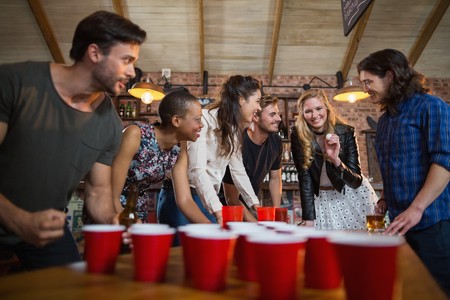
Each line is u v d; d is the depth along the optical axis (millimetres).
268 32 5816
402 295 542
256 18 5602
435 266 1540
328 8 5465
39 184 1300
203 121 2008
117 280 623
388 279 433
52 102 1260
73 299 496
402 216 1489
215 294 540
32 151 1261
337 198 2352
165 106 1799
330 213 2359
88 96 1312
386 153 1782
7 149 1250
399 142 1688
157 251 616
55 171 1312
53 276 645
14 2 5121
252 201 2205
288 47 6055
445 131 1517
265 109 2346
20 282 596
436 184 1484
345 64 6266
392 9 5539
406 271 716
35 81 1231
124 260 835
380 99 1795
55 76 1265
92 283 597
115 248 694
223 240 571
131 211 1268
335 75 6543
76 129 1308
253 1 5348
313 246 591
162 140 1880
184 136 1829
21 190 1282
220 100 2043
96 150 1382
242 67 6391
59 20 5441
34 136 1251
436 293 553
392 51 1733
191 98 1807
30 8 5199
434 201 1564
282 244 497
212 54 6141
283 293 497
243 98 1989
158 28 5691
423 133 1618
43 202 1330
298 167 2449
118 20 1224
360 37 5719
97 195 1456
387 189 1793
